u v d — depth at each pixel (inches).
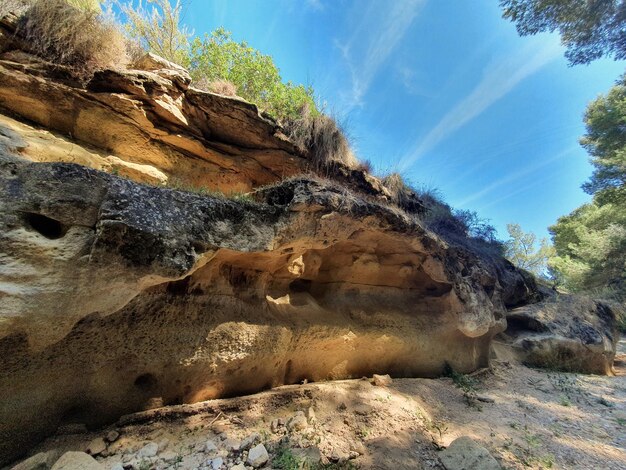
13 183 98.8
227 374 158.4
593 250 590.2
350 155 279.6
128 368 128.6
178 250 118.8
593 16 328.8
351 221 199.0
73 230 103.8
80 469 97.5
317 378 204.1
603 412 240.2
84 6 213.9
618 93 532.4
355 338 219.3
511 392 266.2
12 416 101.3
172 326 139.3
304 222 174.9
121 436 122.2
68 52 170.4
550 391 283.3
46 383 108.9
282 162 243.3
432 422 182.4
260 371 172.4
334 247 231.9
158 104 186.5
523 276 443.5
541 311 418.6
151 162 195.0
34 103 162.6
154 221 114.8
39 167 102.5
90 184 107.7
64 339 109.9
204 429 138.3
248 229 149.1
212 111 213.8
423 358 257.4
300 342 192.9
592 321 422.3
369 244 240.4
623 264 575.2
